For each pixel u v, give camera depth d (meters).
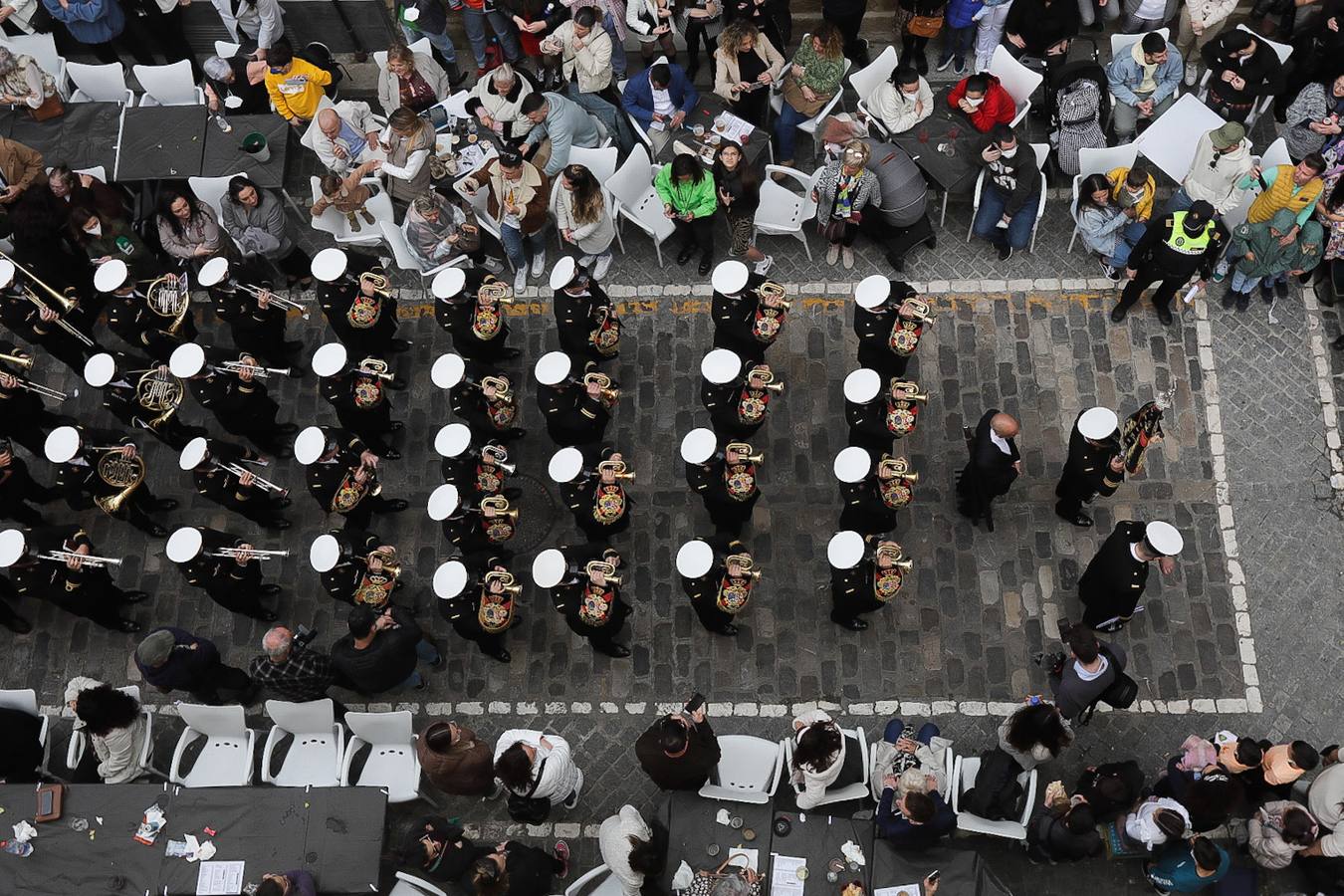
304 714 10.41
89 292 13.19
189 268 13.62
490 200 13.08
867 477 10.41
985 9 13.30
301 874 9.23
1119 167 12.29
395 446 12.53
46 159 13.48
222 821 9.61
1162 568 9.91
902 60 14.32
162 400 11.74
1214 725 10.53
